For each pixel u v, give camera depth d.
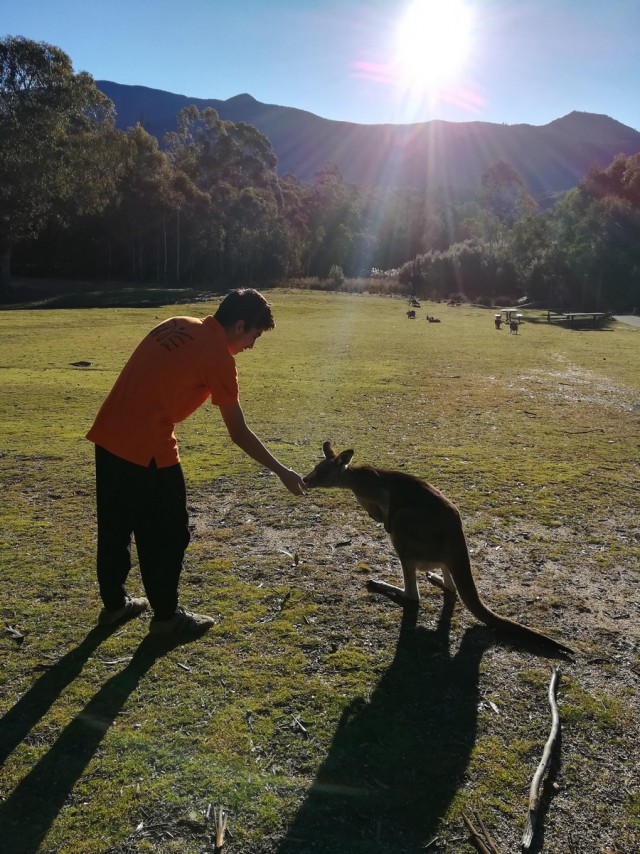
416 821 2.69
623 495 6.73
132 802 2.76
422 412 10.98
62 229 61.03
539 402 12.05
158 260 62.19
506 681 3.61
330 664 3.73
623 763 3.02
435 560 4.11
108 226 60.38
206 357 3.62
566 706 3.39
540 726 3.25
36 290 48.72
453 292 61.97
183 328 3.69
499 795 2.82
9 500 6.39
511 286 59.88
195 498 6.51
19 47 41.62
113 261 64.25
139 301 42.47
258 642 3.95
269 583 4.71
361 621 4.21
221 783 2.86
